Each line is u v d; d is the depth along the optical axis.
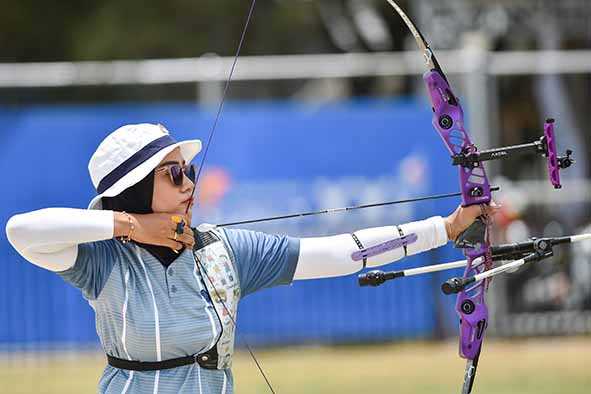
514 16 39.28
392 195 29.48
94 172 11.21
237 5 50.56
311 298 29.56
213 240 11.32
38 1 50.72
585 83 31.59
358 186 29.42
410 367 26.97
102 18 49.72
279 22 51.03
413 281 29.77
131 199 11.08
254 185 29.11
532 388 24.14
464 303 12.05
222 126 29.11
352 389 24.25
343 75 30.28
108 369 11.14
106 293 10.96
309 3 50.47
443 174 29.58
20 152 28.75
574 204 30.44
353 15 49.31
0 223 28.72
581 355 28.14
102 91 31.02
